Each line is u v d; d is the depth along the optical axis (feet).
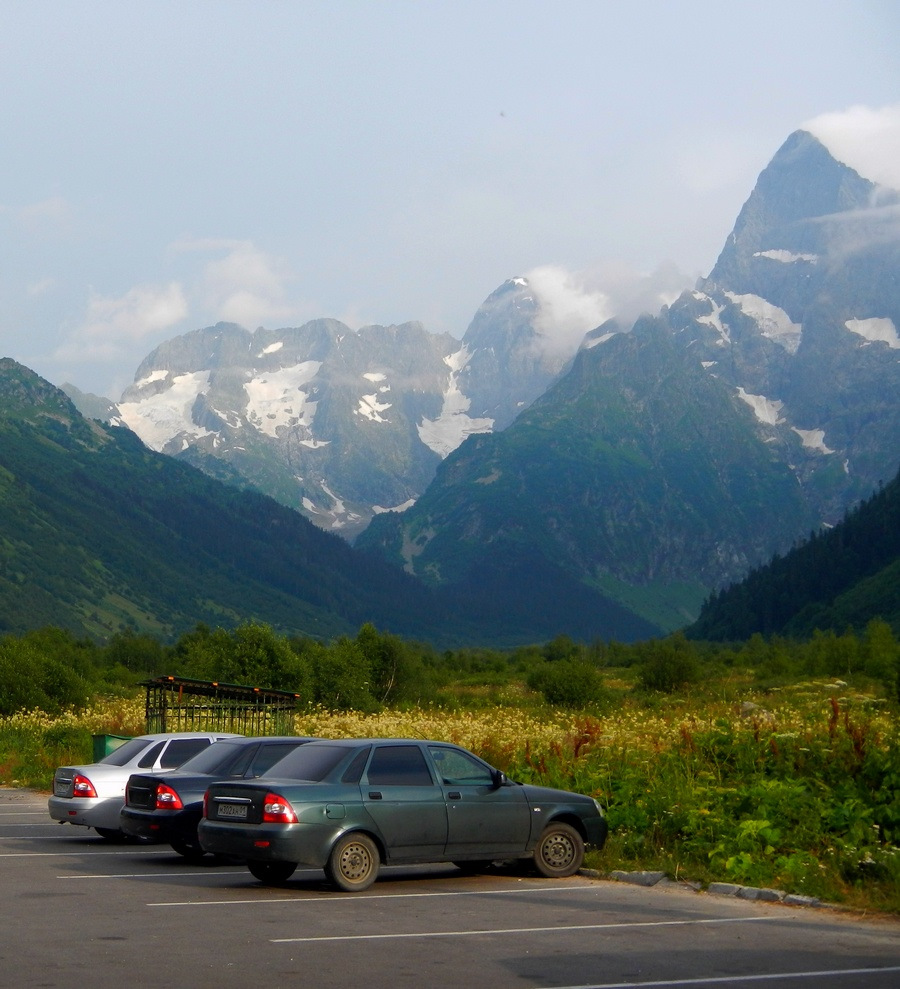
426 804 50.31
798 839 53.57
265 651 207.92
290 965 34.37
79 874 55.62
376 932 39.83
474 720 128.88
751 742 71.92
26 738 148.66
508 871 55.67
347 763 49.90
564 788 69.41
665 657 268.41
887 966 34.76
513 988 31.73
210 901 46.57
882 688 201.87
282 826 47.50
